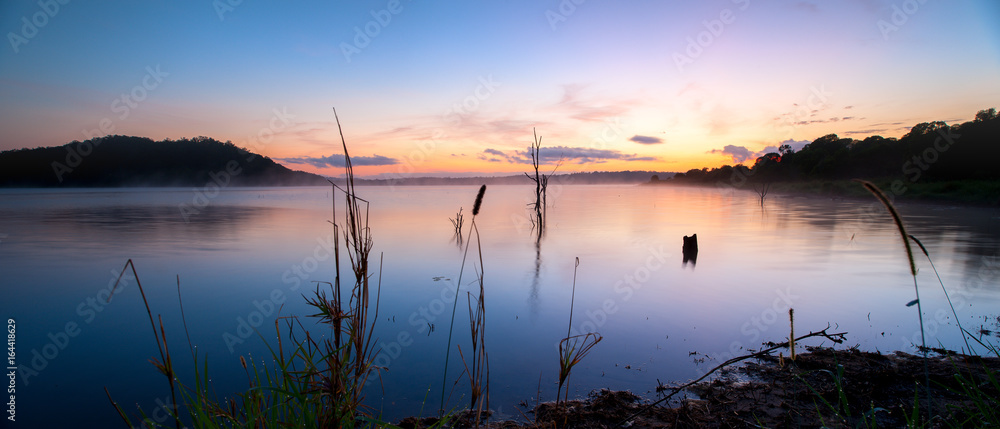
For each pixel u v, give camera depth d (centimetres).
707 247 1281
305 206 3341
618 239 1498
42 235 1547
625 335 539
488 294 754
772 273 914
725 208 3075
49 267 987
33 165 10238
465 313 643
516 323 595
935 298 695
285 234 1591
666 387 386
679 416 320
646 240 1466
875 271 925
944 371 374
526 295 748
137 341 541
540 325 586
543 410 347
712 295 737
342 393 183
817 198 4288
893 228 1691
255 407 194
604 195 5981
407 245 1352
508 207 3294
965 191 3009
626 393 373
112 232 1642
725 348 489
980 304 648
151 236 1529
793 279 854
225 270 953
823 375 384
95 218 2239
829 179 5141
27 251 1202
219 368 458
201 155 12862
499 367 445
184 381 428
